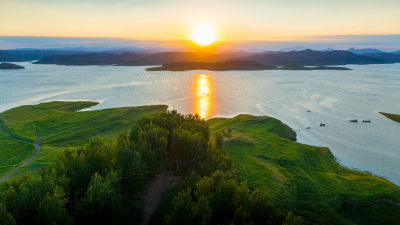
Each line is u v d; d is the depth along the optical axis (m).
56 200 33.41
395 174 72.25
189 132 61.16
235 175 61.88
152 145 58.06
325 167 72.25
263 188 56.09
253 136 95.06
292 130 109.69
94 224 38.28
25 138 102.38
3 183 54.19
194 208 35.06
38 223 32.72
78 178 42.22
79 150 50.84
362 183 60.72
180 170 58.41
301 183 60.12
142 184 50.66
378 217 49.75
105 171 44.25
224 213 38.03
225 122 120.50
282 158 75.38
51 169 45.06
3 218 29.25
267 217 37.09
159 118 76.12
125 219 42.19
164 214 44.44
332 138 101.12
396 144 94.12
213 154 56.88
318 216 48.75
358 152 87.31
